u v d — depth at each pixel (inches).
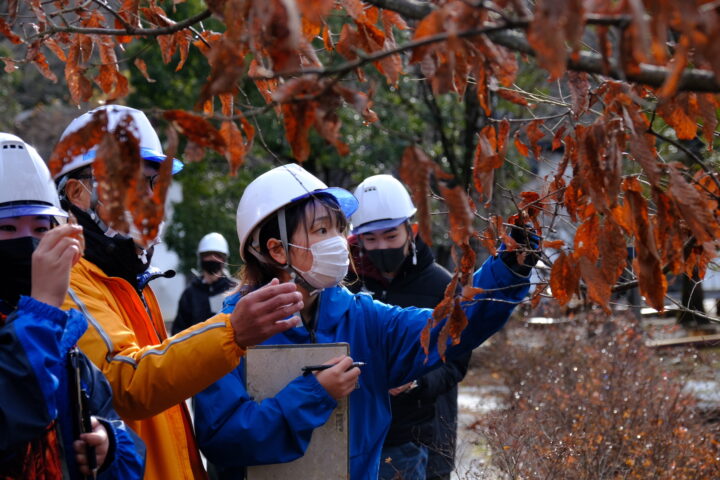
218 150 78.6
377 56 73.2
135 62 124.6
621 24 67.1
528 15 71.8
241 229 125.7
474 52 83.7
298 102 75.1
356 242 195.5
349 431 122.3
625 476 182.1
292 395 114.6
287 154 613.3
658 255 89.8
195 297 305.7
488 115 90.4
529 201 117.3
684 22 61.5
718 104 92.7
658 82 70.9
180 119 77.3
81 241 99.7
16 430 89.8
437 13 71.4
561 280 95.7
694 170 130.8
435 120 579.5
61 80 759.7
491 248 111.0
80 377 99.2
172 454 117.2
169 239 649.0
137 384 105.7
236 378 121.0
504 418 198.1
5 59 124.3
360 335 129.6
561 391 269.7
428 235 75.9
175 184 724.7
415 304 188.1
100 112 76.6
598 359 306.8
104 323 110.0
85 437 96.5
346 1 95.6
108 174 76.2
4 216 103.4
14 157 105.1
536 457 173.2
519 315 402.6
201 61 575.8
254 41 76.4
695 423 241.0
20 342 91.7
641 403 235.3
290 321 107.3
